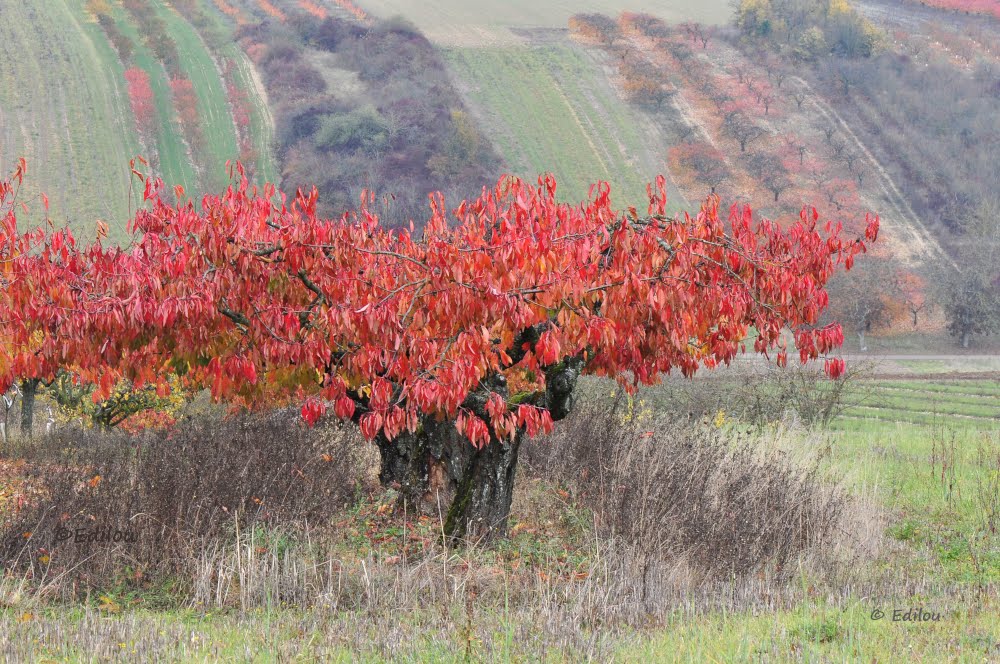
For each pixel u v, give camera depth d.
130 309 10.87
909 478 18.62
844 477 17.78
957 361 100.62
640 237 11.51
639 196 166.25
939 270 131.12
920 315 119.94
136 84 168.62
